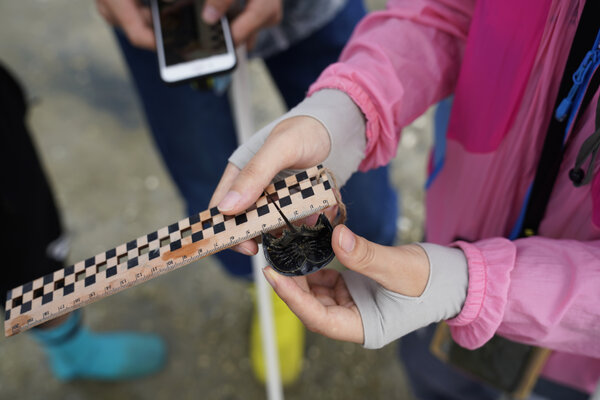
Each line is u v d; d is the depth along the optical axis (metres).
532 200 0.50
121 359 0.99
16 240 0.68
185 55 0.59
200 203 0.91
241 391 1.00
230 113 0.79
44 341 0.87
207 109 0.76
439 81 0.52
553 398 0.68
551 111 0.47
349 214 0.83
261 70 1.37
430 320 0.45
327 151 0.47
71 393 1.00
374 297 0.46
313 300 0.44
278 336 0.94
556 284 0.43
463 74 0.50
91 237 1.15
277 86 0.86
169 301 1.09
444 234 0.60
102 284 0.43
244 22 0.61
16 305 0.43
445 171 0.58
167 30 0.61
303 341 1.04
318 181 0.43
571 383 0.60
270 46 0.74
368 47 0.51
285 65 0.80
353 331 0.45
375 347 0.46
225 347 1.04
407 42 0.51
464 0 0.51
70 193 1.20
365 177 0.80
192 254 0.43
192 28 0.61
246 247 0.44
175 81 0.59
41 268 0.72
